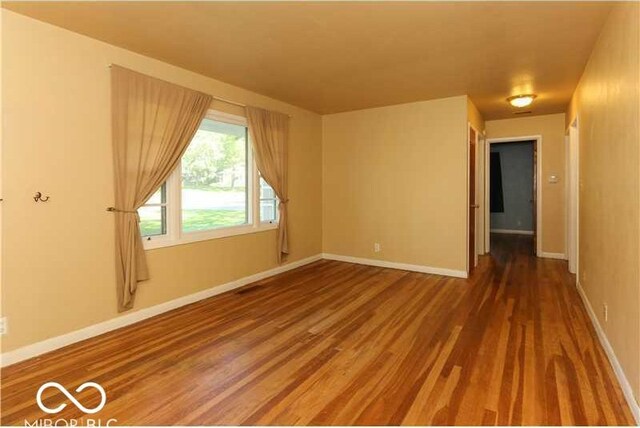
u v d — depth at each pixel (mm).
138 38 2793
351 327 3016
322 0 2238
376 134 5203
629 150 1998
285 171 4805
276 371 2312
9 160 2377
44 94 2531
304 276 4703
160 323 3125
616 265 2252
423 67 3445
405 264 5055
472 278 4559
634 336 1852
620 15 2184
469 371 2281
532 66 3426
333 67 3447
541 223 5824
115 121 2916
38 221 2521
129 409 1929
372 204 5297
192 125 3518
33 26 2469
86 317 2809
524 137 5820
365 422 1810
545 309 3381
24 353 2461
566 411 1865
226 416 1867
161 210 3449
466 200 4559
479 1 2256
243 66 3418
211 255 3877
